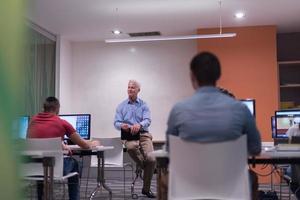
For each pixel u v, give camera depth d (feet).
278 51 26.22
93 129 27.55
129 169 24.64
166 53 27.02
